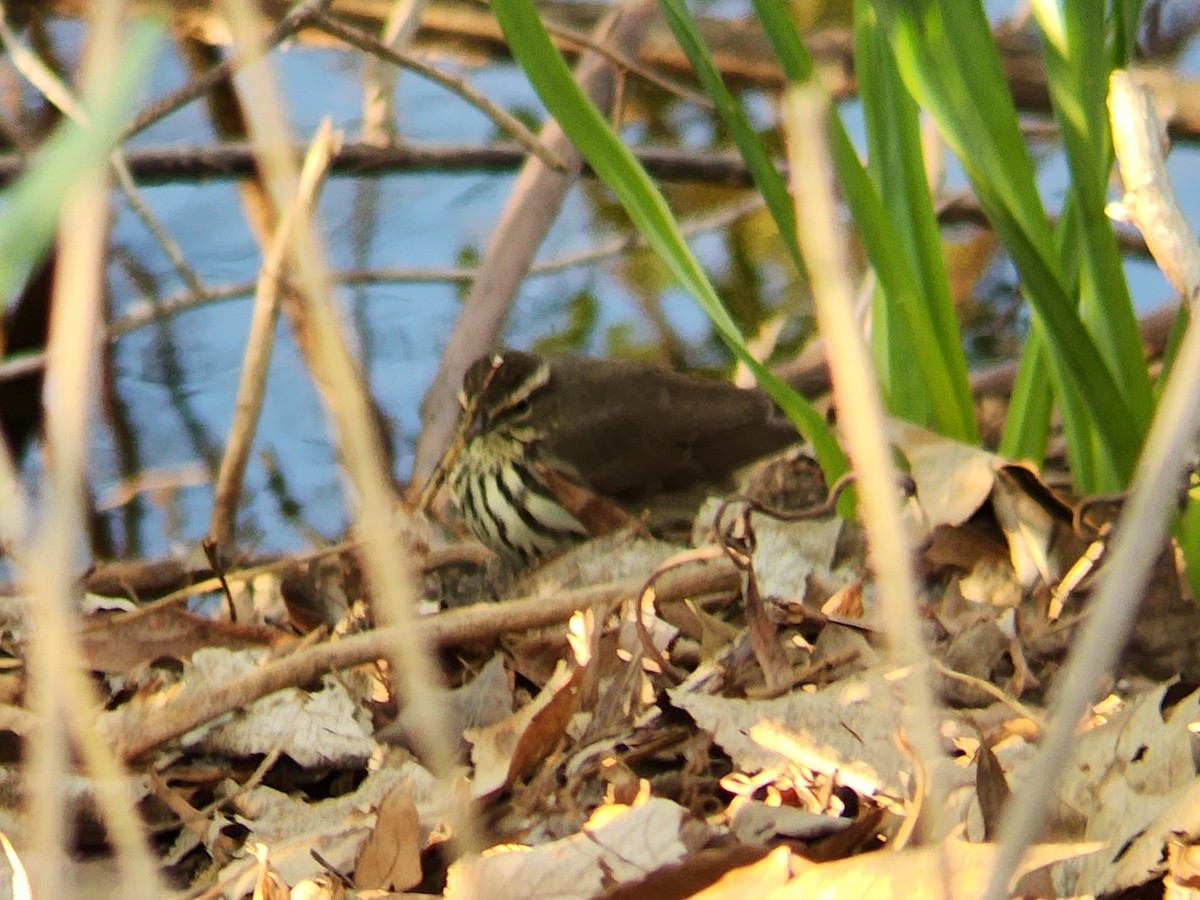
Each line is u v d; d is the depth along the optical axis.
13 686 5.20
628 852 4.88
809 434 5.26
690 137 5.59
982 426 5.45
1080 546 5.23
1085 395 5.24
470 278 5.50
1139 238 5.53
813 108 2.94
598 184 5.56
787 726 5.16
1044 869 4.73
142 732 5.18
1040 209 5.24
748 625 5.19
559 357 5.41
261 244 5.50
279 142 2.96
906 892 4.46
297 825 5.16
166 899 5.14
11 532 3.04
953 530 5.25
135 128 5.36
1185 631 5.21
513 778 5.16
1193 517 5.24
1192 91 5.53
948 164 5.57
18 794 5.17
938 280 5.27
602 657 5.20
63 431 2.94
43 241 3.05
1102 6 5.23
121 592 5.35
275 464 5.47
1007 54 5.57
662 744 5.17
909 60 5.24
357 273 5.48
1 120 5.44
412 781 5.15
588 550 5.26
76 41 5.53
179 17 5.51
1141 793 5.14
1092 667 3.05
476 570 5.35
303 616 5.27
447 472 5.39
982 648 5.20
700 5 5.60
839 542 5.24
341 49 5.57
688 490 5.38
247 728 5.19
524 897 4.79
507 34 5.24
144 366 5.50
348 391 3.09
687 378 5.39
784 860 4.61
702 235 5.55
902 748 4.75
